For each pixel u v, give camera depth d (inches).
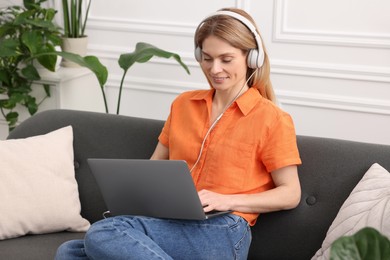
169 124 78.8
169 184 62.6
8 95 123.6
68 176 80.4
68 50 129.9
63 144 82.0
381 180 65.8
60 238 77.1
